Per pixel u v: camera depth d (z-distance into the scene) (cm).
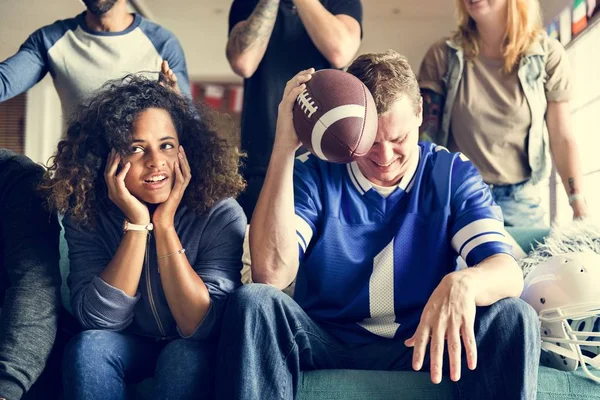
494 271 119
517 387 112
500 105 201
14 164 142
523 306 117
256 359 114
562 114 206
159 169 132
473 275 116
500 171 202
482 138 203
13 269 131
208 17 560
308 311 137
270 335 115
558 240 152
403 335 132
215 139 144
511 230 178
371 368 131
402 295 132
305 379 124
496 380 114
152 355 131
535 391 116
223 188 141
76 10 383
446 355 121
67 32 197
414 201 137
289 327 118
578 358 129
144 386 126
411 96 129
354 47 201
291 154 129
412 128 131
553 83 204
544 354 138
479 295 115
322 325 135
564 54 207
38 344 124
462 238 131
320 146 121
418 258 134
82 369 117
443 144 207
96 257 135
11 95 190
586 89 316
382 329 132
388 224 137
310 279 138
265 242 130
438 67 209
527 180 203
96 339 121
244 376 112
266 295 116
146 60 198
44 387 133
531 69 201
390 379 122
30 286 128
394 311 133
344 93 121
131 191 133
